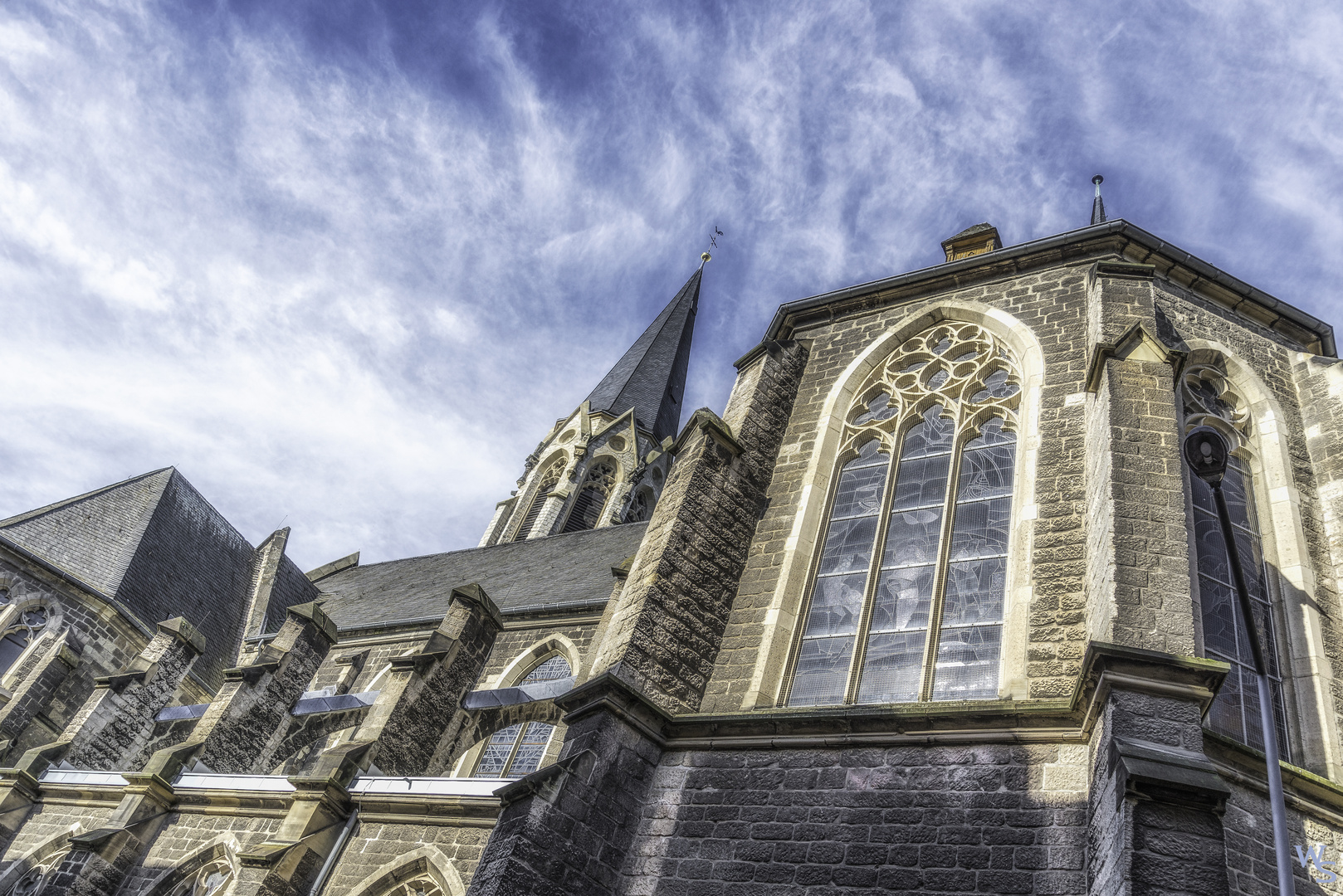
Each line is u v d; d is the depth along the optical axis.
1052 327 16.58
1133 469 12.70
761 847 12.02
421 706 21.38
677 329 66.00
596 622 26.00
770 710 13.04
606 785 12.87
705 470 16.45
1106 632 11.25
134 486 40.78
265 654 26.81
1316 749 12.36
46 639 33.94
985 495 15.23
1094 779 10.54
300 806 19.08
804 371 18.97
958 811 11.27
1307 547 14.32
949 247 22.58
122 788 23.91
